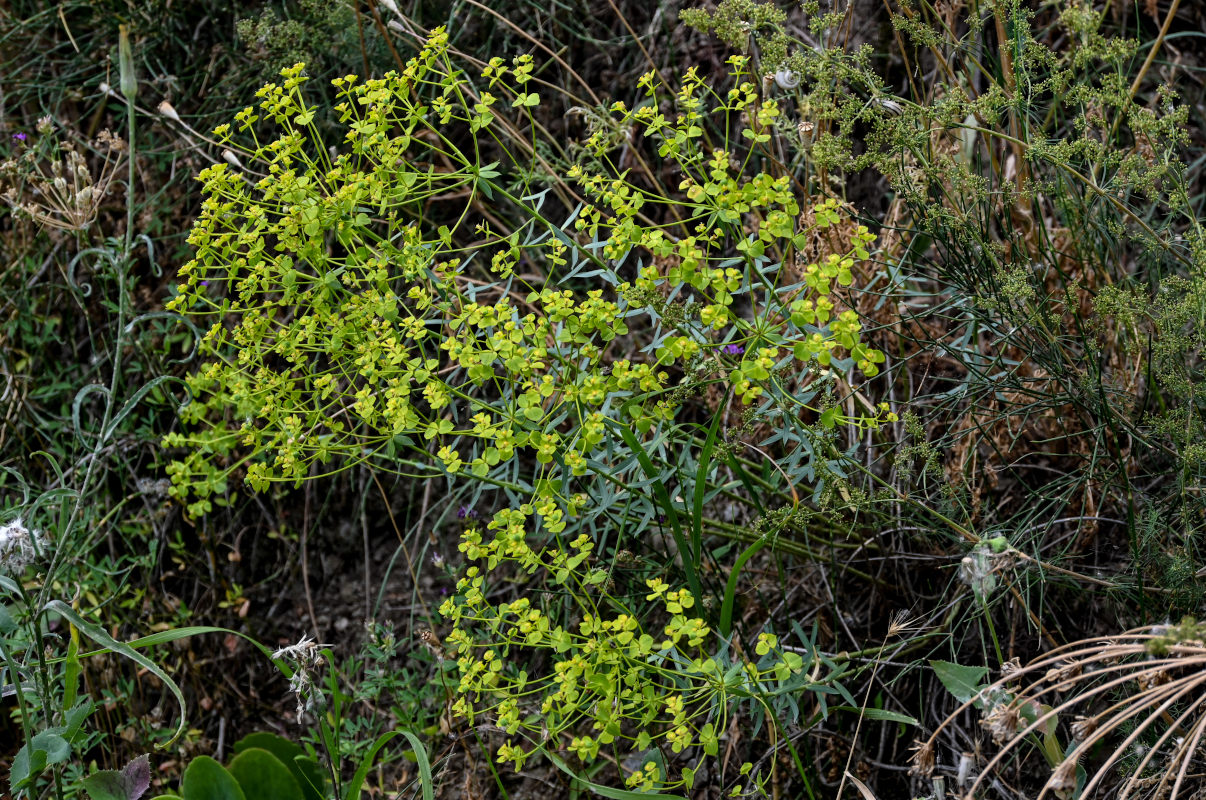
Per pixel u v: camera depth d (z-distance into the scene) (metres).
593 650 1.63
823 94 1.87
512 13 2.90
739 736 2.19
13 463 2.85
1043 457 2.23
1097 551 2.09
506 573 2.62
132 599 2.71
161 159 2.95
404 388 1.73
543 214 2.73
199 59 2.97
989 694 1.54
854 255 1.76
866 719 2.14
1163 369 1.81
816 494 1.87
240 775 1.88
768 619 2.06
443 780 2.31
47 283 2.93
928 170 1.86
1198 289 1.61
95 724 2.54
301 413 2.07
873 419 1.74
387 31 2.67
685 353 1.62
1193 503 1.86
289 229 1.79
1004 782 1.95
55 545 2.40
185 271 1.84
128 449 2.88
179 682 2.70
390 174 1.84
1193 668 1.75
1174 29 2.68
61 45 3.00
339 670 2.67
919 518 2.01
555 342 1.76
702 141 2.79
